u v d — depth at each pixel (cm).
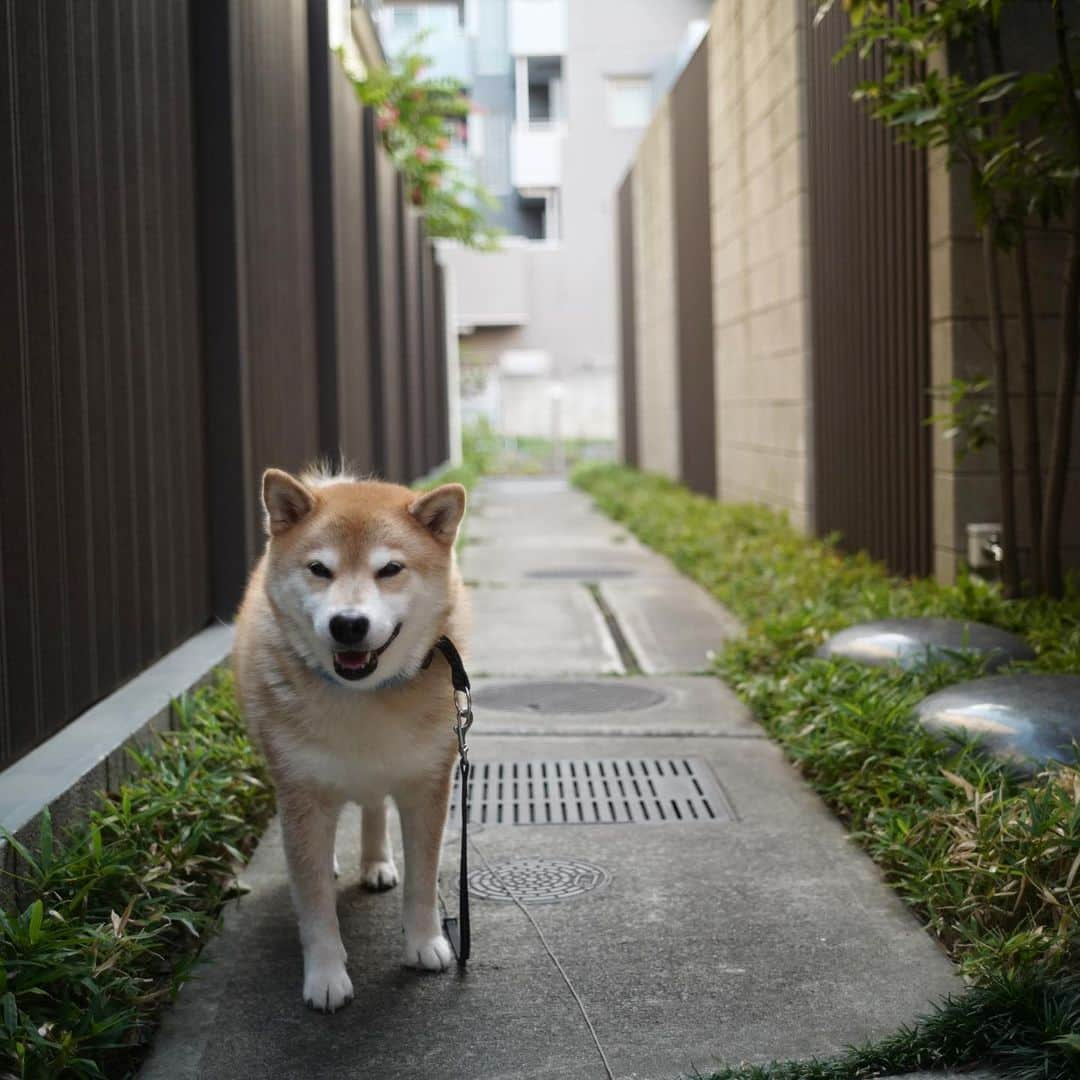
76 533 203
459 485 165
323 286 414
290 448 354
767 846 203
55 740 193
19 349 183
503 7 1549
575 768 240
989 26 283
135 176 234
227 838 187
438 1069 146
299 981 165
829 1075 141
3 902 156
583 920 179
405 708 162
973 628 261
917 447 342
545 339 1527
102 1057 145
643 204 910
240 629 180
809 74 444
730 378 593
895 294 356
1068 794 177
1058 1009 143
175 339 258
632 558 530
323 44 409
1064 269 314
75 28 206
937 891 174
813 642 288
